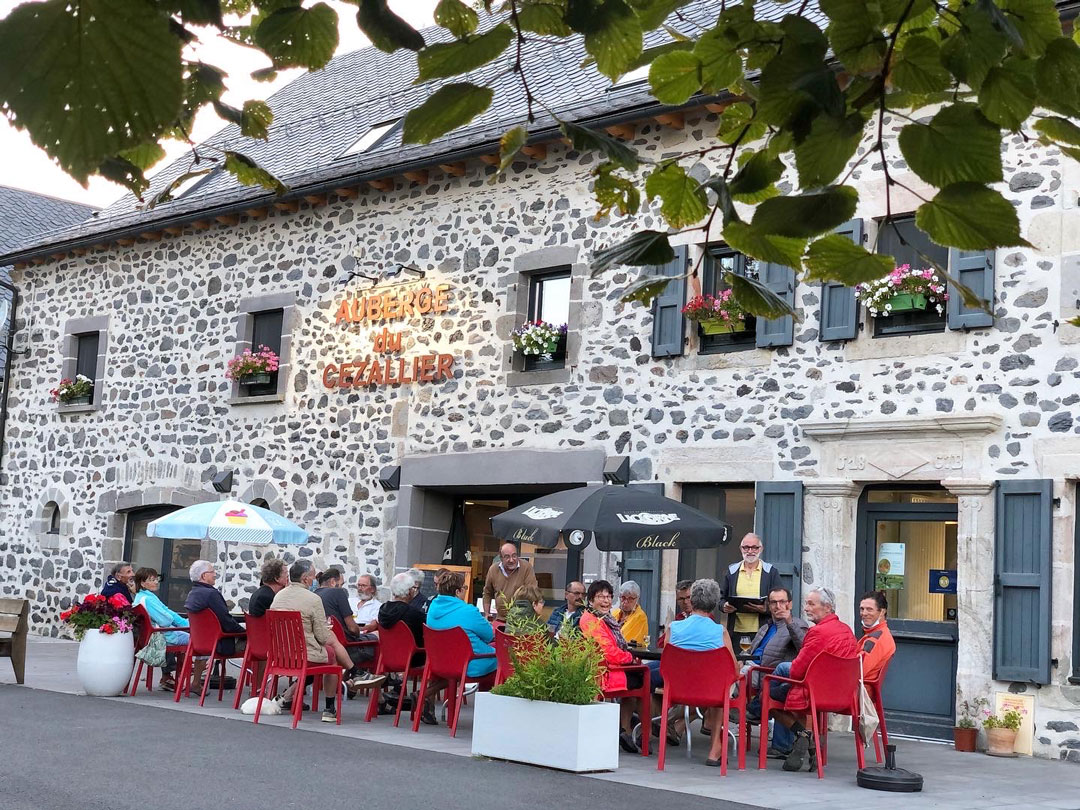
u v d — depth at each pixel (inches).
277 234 538.3
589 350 429.7
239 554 530.3
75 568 597.3
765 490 379.6
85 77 37.3
